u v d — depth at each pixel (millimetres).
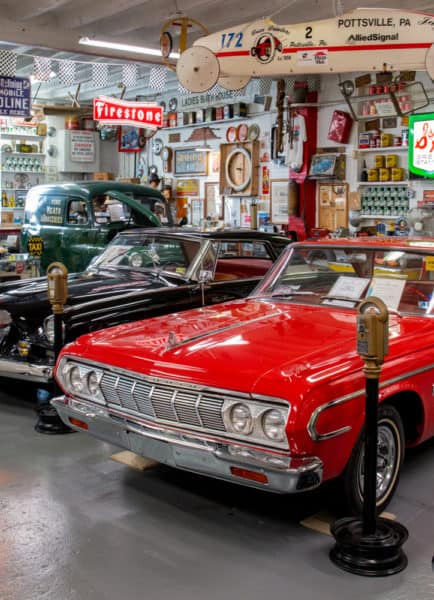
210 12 9977
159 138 16266
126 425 3643
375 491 3195
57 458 4492
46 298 5395
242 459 3164
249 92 13680
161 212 10727
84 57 12625
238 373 3279
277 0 9133
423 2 8992
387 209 11469
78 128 17781
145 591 2973
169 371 3471
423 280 4293
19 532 3477
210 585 3025
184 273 5965
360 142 11531
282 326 3971
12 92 11562
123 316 5391
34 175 17719
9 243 10531
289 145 12586
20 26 10055
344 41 6156
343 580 3070
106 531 3508
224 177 14484
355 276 4559
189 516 3695
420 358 3715
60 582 3035
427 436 3967
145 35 11109
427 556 3271
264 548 3359
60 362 4070
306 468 3070
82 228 9586
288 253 4953
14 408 5602
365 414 3199
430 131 10375
